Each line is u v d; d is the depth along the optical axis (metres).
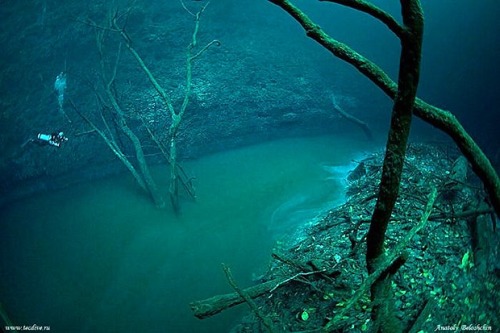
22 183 12.05
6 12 14.36
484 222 6.82
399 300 5.27
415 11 1.79
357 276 6.07
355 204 8.89
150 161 13.75
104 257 8.90
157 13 17.75
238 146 15.18
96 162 13.23
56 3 15.27
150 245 9.23
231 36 18.86
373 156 12.84
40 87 14.17
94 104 14.42
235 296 5.82
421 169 9.74
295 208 10.35
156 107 15.13
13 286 8.07
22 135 13.09
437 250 6.26
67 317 7.29
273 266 7.90
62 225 10.19
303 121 16.98
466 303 5.43
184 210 10.72
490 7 17.19
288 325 5.71
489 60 16.81
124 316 7.25
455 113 16.47
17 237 9.72
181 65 16.89
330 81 19.09
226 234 9.50
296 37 20.47
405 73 1.97
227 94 16.61
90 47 15.63
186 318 7.06
